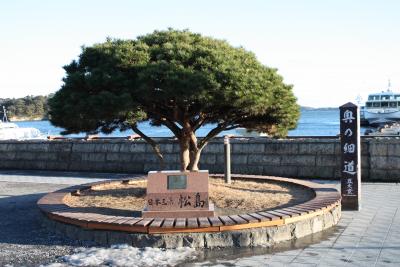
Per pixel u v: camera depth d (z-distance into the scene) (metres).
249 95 7.93
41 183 15.84
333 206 8.74
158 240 7.20
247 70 8.34
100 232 7.60
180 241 7.21
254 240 7.33
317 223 8.16
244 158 16.34
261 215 7.72
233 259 6.62
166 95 8.03
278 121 9.77
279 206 9.03
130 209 8.97
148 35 9.68
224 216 7.76
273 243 7.44
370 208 10.20
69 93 8.70
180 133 9.97
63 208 8.92
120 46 8.81
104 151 18.81
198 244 7.23
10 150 20.69
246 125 10.15
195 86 7.73
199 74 7.81
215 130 10.15
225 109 9.20
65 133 9.62
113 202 9.58
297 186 11.23
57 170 19.61
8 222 9.48
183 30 9.86
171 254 6.86
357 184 9.94
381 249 6.97
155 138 18.77
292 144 15.73
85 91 8.66
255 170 16.14
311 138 16.89
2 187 14.98
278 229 7.54
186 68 8.09
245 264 6.38
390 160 14.43
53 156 19.81
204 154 16.92
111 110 8.06
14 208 11.10
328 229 8.36
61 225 8.29
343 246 7.19
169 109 9.49
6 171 19.77
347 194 10.00
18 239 8.03
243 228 7.36
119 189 11.05
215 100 8.05
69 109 8.34
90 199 9.98
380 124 65.50
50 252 7.18
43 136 40.31
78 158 19.27
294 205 9.02
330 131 62.56
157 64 8.05
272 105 9.03
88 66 9.07
